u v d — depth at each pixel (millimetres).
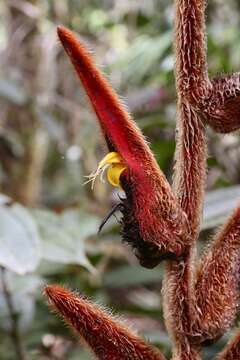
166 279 506
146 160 485
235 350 499
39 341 951
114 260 1317
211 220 749
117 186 493
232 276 502
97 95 484
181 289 499
